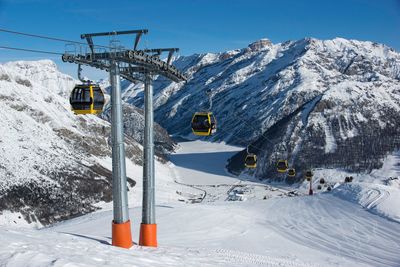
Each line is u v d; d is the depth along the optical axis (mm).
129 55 17359
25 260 9797
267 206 50062
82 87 18672
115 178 18438
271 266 19531
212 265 16062
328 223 37750
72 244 13797
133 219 38188
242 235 32531
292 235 33469
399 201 43469
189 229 33469
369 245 29484
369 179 112438
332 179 118438
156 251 18391
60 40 16734
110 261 11727
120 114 18297
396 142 133875
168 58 20844
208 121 25297
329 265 23297
